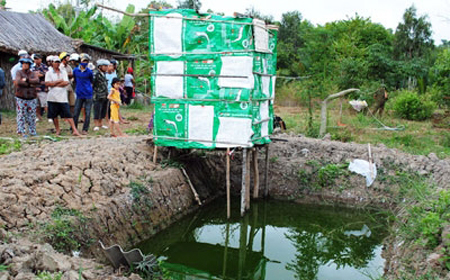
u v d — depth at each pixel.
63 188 5.64
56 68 8.66
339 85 16.78
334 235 7.13
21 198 5.05
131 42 19.81
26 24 14.60
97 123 10.34
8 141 7.88
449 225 4.68
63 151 7.06
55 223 4.93
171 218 6.89
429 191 6.73
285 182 8.98
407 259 4.86
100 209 5.64
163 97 7.27
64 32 17.73
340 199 8.58
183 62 7.02
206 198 8.14
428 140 11.81
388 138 11.77
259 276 5.74
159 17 7.02
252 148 7.59
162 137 7.44
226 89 6.83
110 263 5.14
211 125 7.05
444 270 4.12
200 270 5.91
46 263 3.90
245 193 7.81
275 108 20.36
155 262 4.87
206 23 6.77
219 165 9.15
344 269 5.91
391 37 27.33
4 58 12.99
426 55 24.28
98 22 18.80
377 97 15.50
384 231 7.25
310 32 24.77
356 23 23.62
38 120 11.17
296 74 23.39
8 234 4.39
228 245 6.79
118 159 7.07
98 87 10.12
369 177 8.66
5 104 13.09
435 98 16.27
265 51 7.14
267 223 7.73
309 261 6.22
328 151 9.62
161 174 7.20
